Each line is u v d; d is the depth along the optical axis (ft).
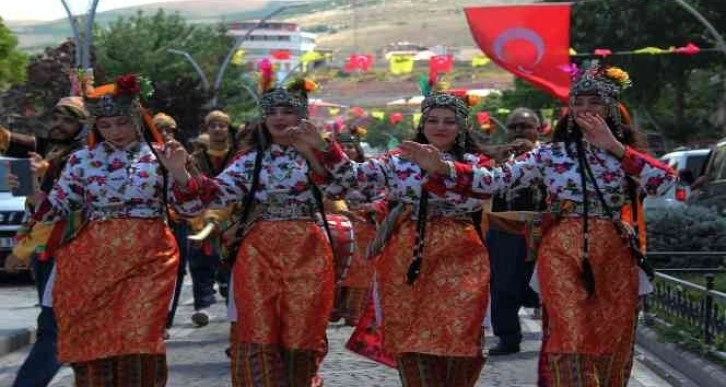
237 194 29.30
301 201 29.35
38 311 58.13
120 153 28.68
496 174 27.73
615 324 27.48
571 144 27.66
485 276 28.43
